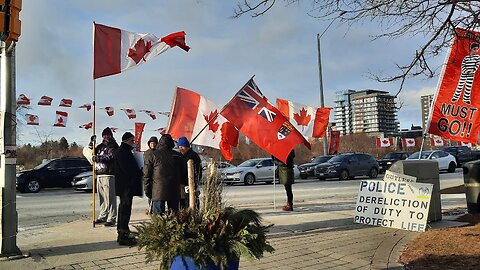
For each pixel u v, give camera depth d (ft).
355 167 89.51
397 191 28.35
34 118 65.92
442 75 29.66
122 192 23.36
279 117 28.89
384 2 19.92
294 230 27.53
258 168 80.84
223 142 34.09
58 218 37.04
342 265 19.58
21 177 70.13
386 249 22.39
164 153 22.99
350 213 34.78
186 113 35.40
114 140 29.96
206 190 14.80
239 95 28.71
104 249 22.26
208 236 13.71
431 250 21.21
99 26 27.27
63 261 20.03
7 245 20.47
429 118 30.58
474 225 27.76
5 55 20.42
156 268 18.90
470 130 29.37
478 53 27.58
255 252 14.14
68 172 74.59
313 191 60.59
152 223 14.28
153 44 28.91
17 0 19.33
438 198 30.40
